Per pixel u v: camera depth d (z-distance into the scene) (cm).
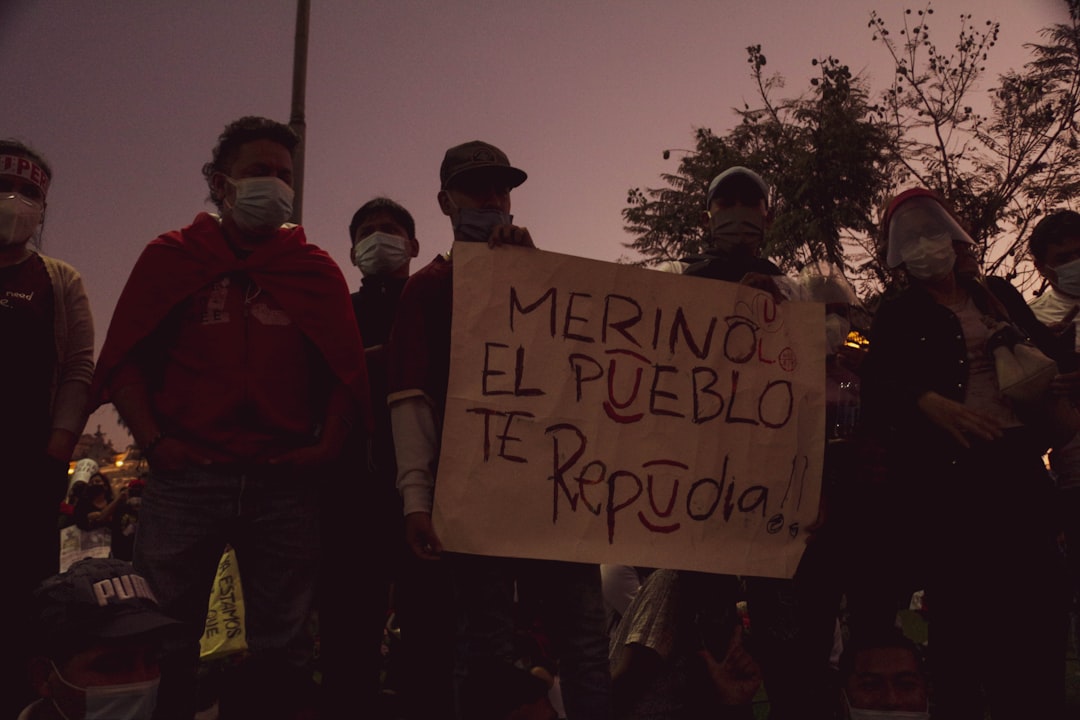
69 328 367
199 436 314
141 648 257
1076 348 424
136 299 319
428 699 387
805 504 357
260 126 343
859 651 320
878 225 397
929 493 349
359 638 389
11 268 359
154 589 306
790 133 2272
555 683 414
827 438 398
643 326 339
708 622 358
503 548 303
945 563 342
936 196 378
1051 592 334
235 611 491
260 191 333
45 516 348
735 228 392
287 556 323
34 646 262
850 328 417
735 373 351
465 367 309
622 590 461
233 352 323
